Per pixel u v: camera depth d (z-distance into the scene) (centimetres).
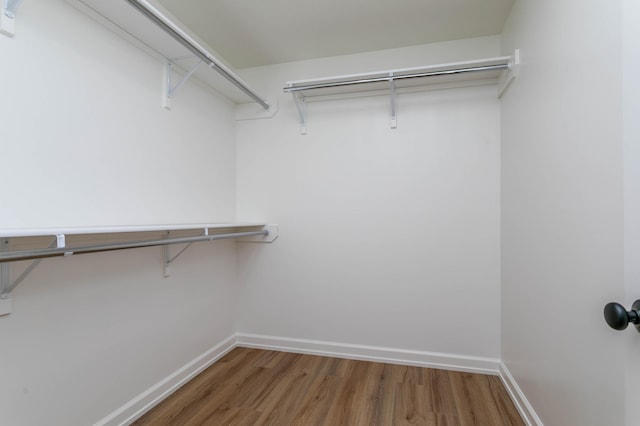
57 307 124
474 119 213
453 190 216
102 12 139
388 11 187
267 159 254
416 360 219
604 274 93
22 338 112
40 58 118
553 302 128
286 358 232
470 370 210
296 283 246
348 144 237
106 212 145
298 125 248
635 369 79
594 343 98
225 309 243
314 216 243
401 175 226
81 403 133
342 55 239
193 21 197
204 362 214
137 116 163
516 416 161
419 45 224
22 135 112
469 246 213
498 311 207
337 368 216
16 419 110
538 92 143
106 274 145
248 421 158
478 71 185
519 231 169
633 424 80
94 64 139
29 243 116
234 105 258
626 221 82
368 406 170
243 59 245
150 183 171
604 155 93
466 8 184
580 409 107
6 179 108
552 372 128
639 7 77
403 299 224
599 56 95
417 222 222
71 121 129
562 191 120
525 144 160
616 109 87
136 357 161
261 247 254
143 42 165
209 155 225
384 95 229
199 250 213
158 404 172
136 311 162
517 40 172
